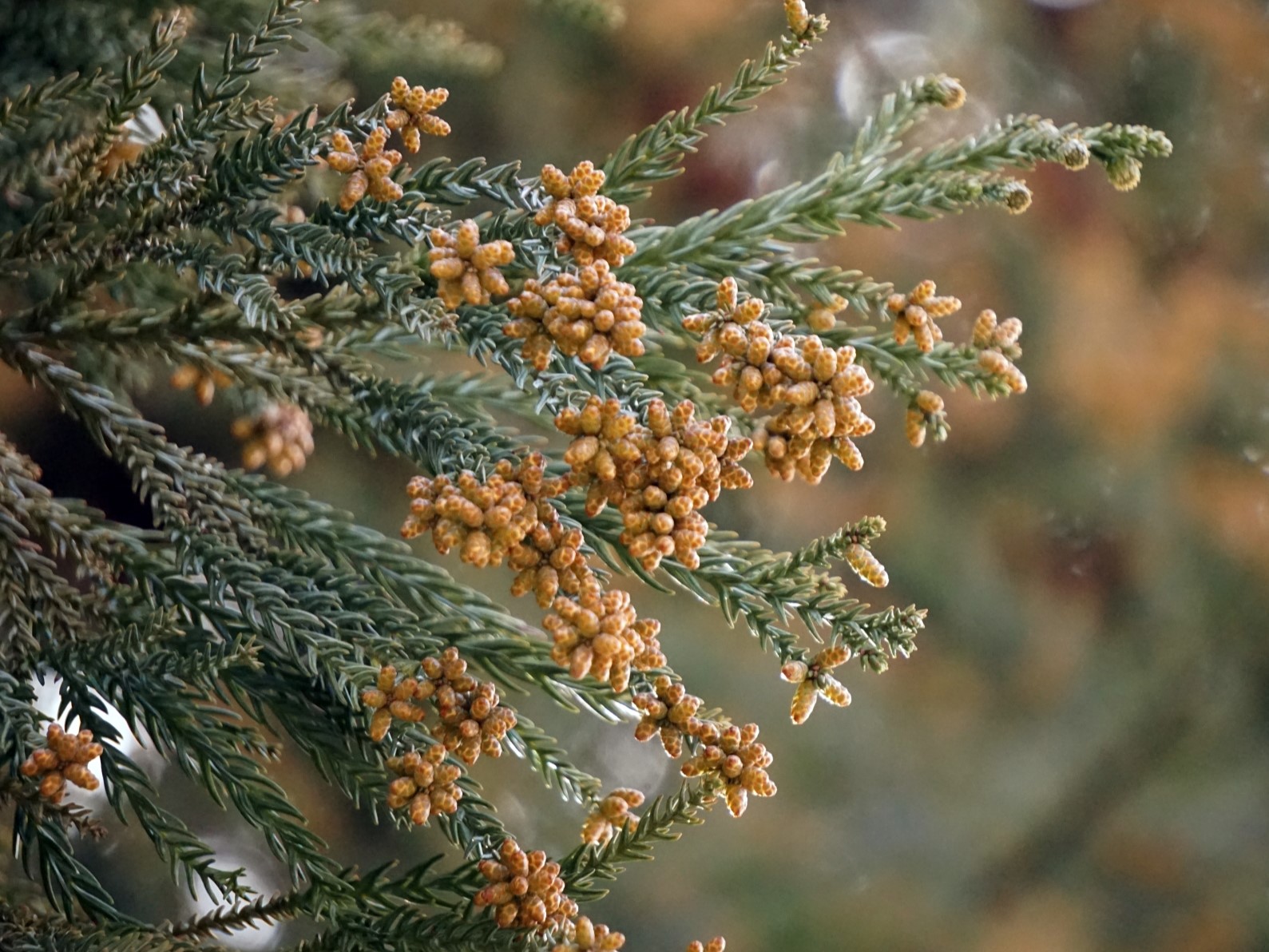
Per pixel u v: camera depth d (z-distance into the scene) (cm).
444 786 39
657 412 38
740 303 41
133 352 42
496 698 40
